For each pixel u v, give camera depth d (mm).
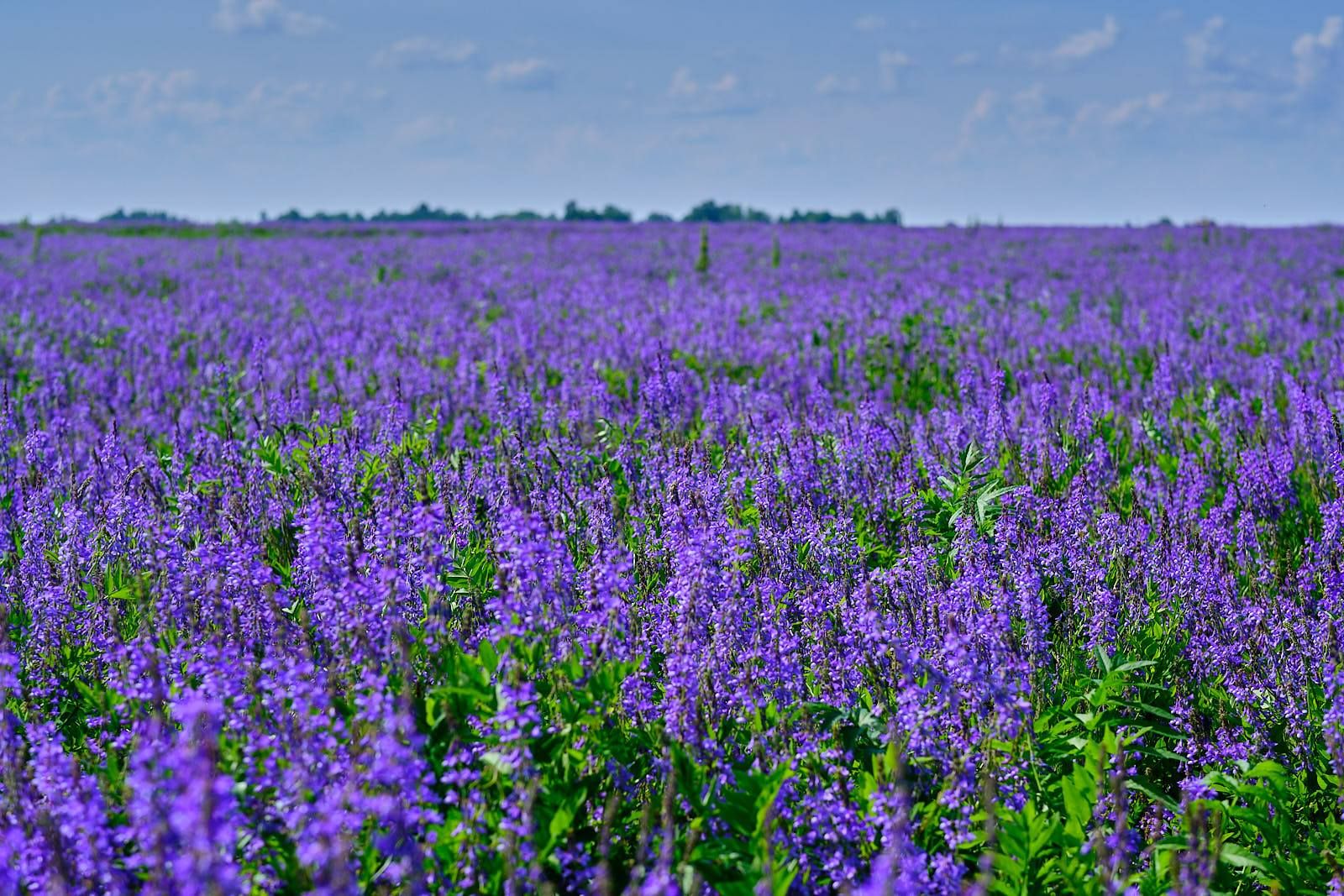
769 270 34094
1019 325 17719
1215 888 4227
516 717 3562
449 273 32125
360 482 7555
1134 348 16266
